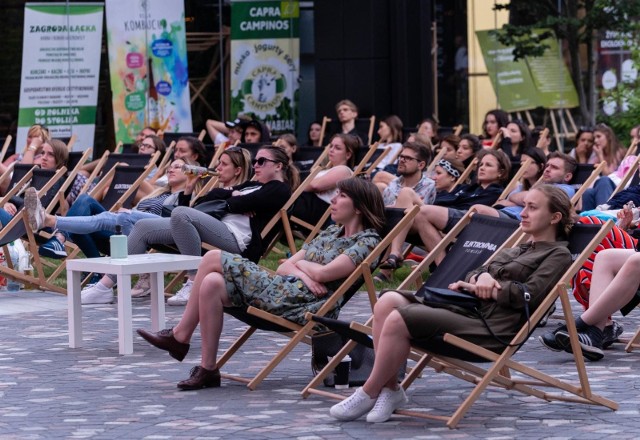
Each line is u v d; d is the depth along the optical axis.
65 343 10.73
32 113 23.30
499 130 18.45
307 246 9.00
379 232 8.84
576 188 13.99
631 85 25.75
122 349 10.12
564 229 7.97
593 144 17.09
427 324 7.36
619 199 12.22
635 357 9.51
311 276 8.66
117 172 15.02
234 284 8.59
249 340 10.67
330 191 13.84
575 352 7.70
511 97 26.39
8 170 15.67
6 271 13.58
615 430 7.12
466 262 8.51
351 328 7.72
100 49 23.78
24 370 9.50
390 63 25.38
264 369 8.66
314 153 18.30
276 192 12.26
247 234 12.21
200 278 8.73
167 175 14.94
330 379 8.60
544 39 25.98
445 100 26.28
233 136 19.20
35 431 7.43
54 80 23.42
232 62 25.19
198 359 9.89
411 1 25.38
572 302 12.48
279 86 25.67
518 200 13.06
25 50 23.22
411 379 7.98
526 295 7.52
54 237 14.12
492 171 13.31
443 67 26.23
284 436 7.16
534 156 13.94
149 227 12.32
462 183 14.35
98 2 23.73
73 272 10.46
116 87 23.83
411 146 13.50
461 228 8.71
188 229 11.91
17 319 12.16
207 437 7.18
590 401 7.77
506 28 25.83
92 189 15.21
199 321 8.73
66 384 8.93
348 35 25.23
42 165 15.22
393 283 13.66
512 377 8.79
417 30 25.50
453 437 7.06
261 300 8.55
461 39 26.36
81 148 23.62
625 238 9.88
